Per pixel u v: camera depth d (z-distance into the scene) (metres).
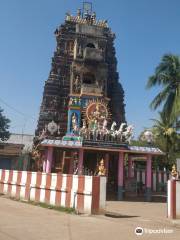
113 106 39.69
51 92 38.00
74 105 35.75
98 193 15.15
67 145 28.11
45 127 36.00
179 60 32.72
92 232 10.41
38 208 16.47
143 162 46.09
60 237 9.46
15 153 49.91
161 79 32.78
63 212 15.37
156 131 41.94
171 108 32.19
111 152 30.97
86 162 34.62
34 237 9.30
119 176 29.08
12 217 12.87
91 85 37.28
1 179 23.64
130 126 29.98
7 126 50.78
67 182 16.55
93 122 34.91
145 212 19.06
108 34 41.94
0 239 8.84
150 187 29.28
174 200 15.55
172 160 41.59
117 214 16.53
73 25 40.50
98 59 38.19
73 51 39.56
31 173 19.70
